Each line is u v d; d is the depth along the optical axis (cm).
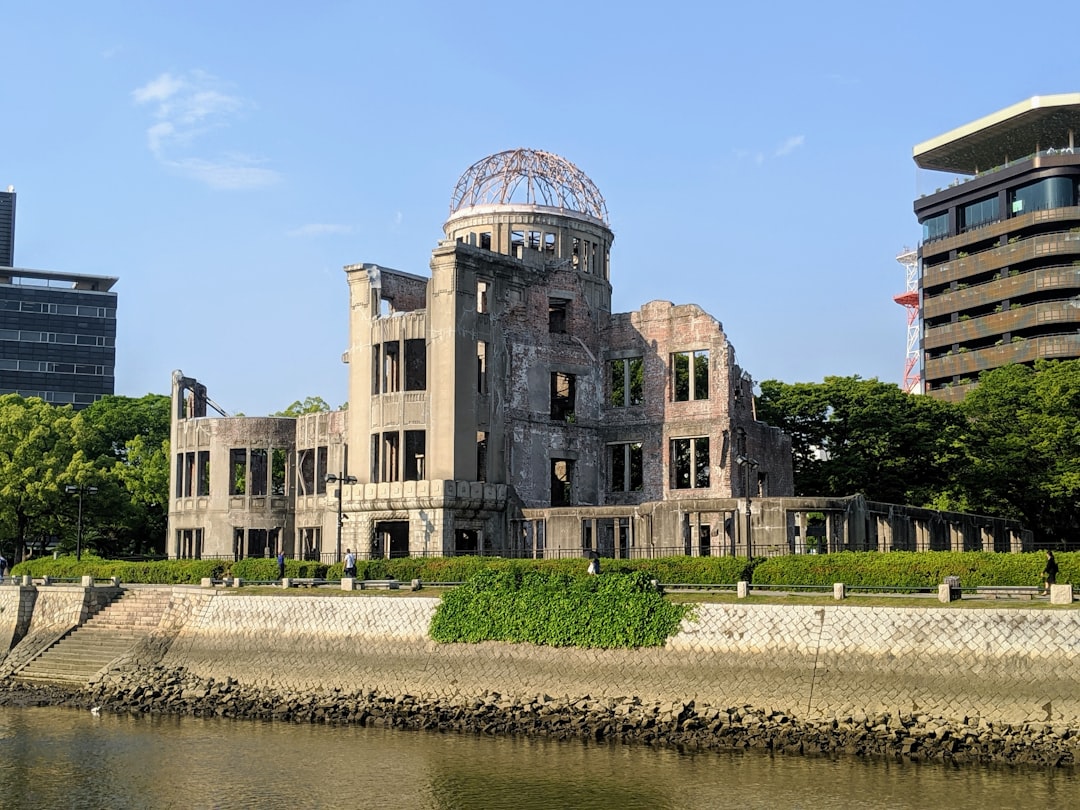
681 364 8700
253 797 3994
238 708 5375
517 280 7944
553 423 8075
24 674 6219
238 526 8494
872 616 4653
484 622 5328
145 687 5691
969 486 9069
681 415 8069
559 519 7294
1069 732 4172
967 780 3919
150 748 4678
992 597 4975
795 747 4388
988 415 9344
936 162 14350
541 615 5206
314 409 11469
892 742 4316
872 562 5350
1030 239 12988
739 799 3794
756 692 4703
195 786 4128
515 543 7481
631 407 8300
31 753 4612
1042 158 13088
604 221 9225
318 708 5275
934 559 5275
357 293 7800
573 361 8256
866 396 9194
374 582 6247
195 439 8756
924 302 14162
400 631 5525
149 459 10356
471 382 7431
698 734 4591
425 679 5338
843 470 9069
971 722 4303
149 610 6378
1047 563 4981
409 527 7281
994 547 8556
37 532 9706
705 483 8131
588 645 5078
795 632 4753
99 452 10988
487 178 9162
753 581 5578
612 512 7206
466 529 7356
